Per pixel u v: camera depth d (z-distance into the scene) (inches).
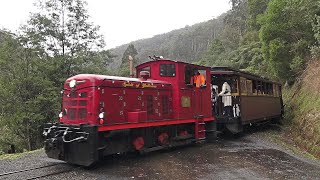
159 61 465.4
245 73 639.1
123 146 369.4
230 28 2460.6
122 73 1412.4
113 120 354.3
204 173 319.0
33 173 303.4
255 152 443.8
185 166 348.5
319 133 502.6
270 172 330.0
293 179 306.5
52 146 333.4
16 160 375.6
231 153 431.5
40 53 868.6
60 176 293.4
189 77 482.6
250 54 1405.0
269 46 856.3
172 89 454.6
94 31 1007.6
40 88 813.9
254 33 1557.6
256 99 690.8
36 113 792.3
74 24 970.7
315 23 728.3
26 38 812.0
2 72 803.4
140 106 395.9
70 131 324.8
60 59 898.1
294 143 577.9
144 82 406.3
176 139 453.1
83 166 337.7
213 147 482.0
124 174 307.7
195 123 485.1
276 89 873.5
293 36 830.5
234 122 580.1
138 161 370.0
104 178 291.1
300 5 758.5
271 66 922.7
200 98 504.7
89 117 335.6
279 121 891.4
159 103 427.2
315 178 315.9
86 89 342.0
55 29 936.9
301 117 685.3
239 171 329.4
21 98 799.1
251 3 1626.5
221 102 601.9
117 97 362.6
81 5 969.5
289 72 907.4
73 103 352.2
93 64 989.2
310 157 444.1
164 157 396.5
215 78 621.9
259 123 765.3
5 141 780.0
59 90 858.8
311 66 787.4
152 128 414.9
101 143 336.2
